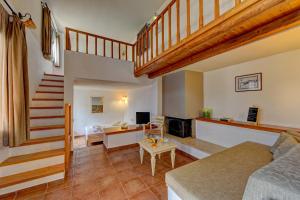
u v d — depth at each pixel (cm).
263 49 240
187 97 390
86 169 268
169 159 320
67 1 418
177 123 423
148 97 526
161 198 192
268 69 276
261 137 254
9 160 211
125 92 743
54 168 227
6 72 202
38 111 312
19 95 210
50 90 386
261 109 287
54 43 554
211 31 192
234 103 338
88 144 507
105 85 512
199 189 114
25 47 234
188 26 230
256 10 145
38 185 209
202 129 379
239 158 171
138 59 426
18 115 208
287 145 155
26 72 234
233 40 201
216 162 161
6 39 206
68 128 262
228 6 277
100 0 412
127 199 189
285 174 81
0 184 182
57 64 582
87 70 373
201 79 416
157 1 416
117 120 730
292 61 245
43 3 413
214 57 283
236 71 334
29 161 217
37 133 271
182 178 130
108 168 274
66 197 191
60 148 263
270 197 76
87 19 512
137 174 253
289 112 248
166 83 466
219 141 335
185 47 236
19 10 269
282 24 151
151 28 343
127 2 421
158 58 307
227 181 124
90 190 206
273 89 269
